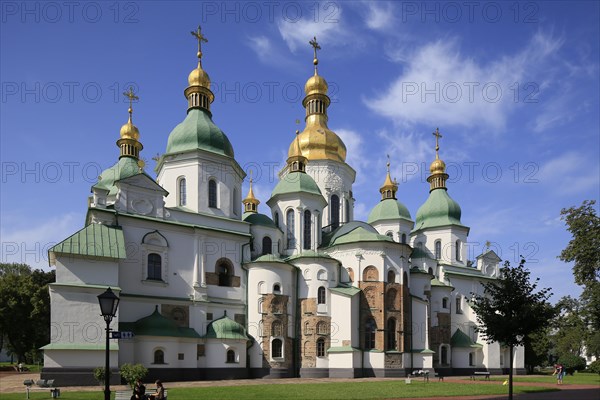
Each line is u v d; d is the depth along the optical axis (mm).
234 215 61188
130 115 65875
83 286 43125
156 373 46125
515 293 29984
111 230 47344
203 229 54625
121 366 41875
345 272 60719
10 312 73812
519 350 76125
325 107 79312
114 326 44375
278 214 66812
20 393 34688
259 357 53719
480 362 72500
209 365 50406
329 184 74312
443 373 68250
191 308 52062
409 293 62469
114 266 45344
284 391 36000
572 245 51000
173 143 59750
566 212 52156
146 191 52094
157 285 50438
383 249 59844
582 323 54625
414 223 78938
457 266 77312
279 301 55875
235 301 55812
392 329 58781
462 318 74500
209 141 59844
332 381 48375
